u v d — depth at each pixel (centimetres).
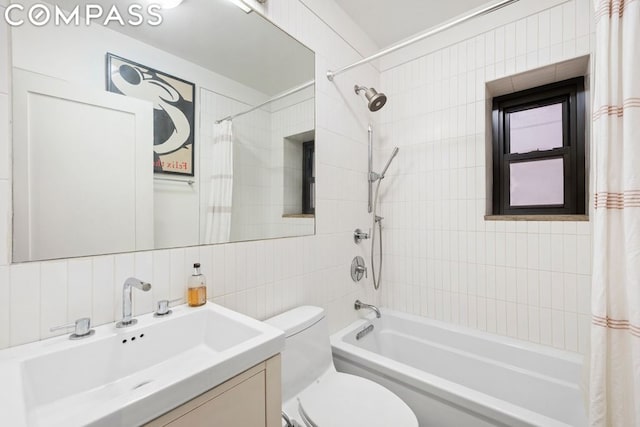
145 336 85
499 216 172
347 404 110
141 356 83
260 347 75
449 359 179
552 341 157
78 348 73
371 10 181
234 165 126
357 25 195
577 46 149
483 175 178
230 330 91
